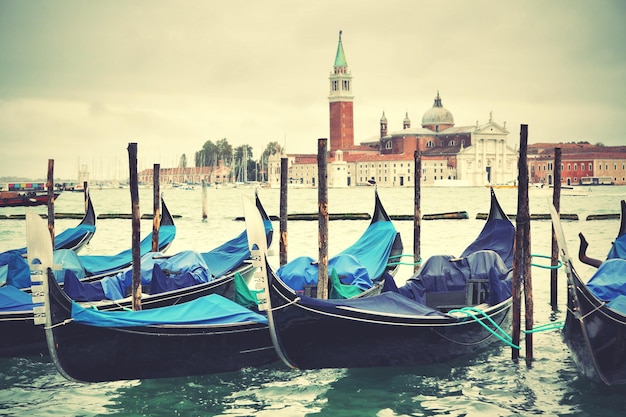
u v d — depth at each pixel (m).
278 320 15.29
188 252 20.95
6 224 60.19
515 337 17.06
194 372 15.83
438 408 14.57
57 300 14.54
